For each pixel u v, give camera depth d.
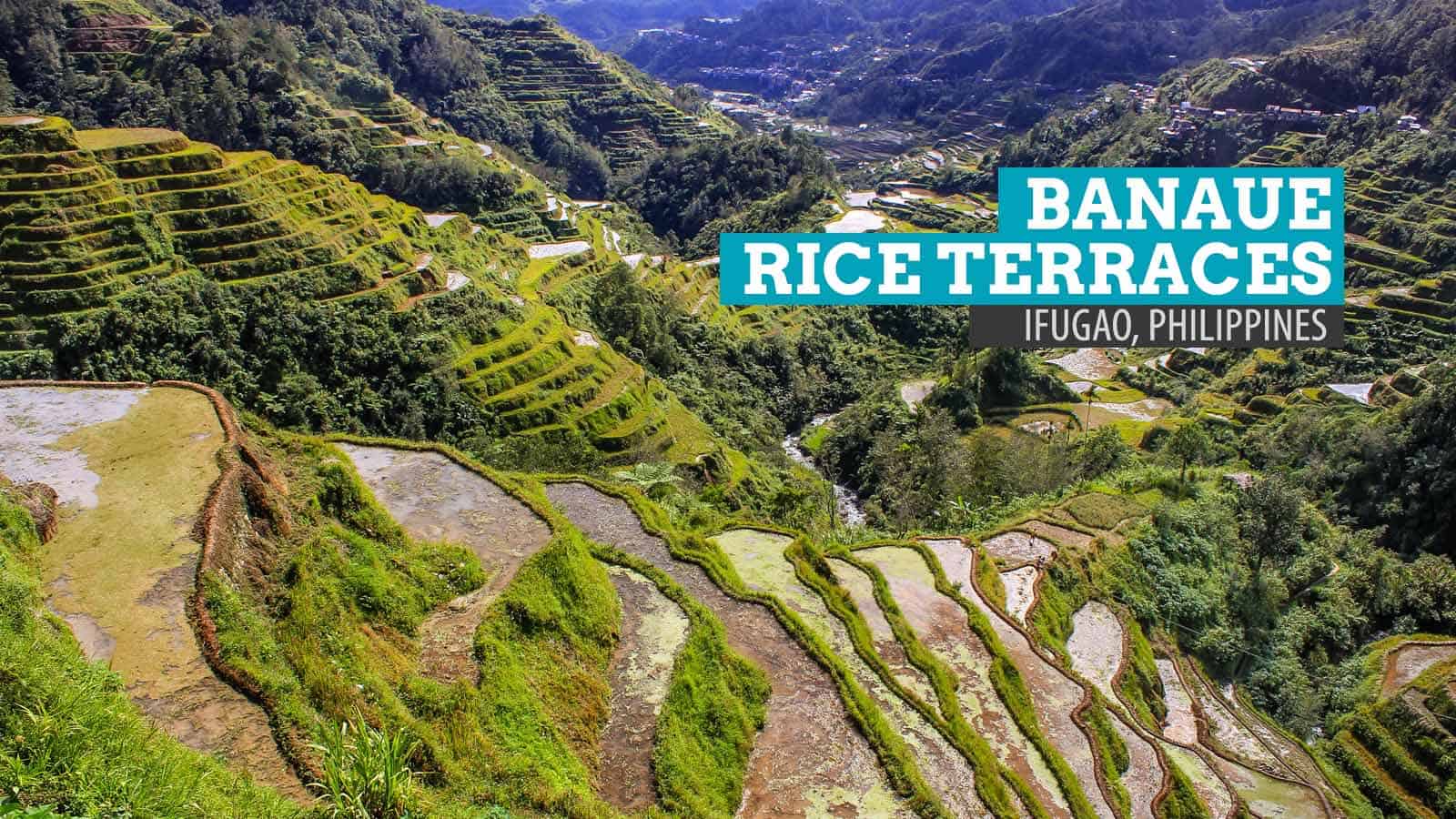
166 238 61.75
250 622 14.98
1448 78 119.06
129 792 10.28
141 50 126.56
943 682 25.81
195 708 12.92
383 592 18.59
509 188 112.75
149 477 17.47
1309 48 142.25
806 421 92.44
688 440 67.12
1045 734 27.47
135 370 53.03
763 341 96.25
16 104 116.38
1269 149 124.44
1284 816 31.23
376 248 69.06
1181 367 93.19
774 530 32.56
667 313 92.50
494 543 22.73
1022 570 40.50
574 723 18.66
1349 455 60.03
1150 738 30.53
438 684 16.95
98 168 61.38
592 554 25.64
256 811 11.20
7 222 57.12
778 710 21.91
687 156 158.62
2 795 9.63
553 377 65.00
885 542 37.28
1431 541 51.47
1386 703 38.25
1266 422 72.81
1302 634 44.53
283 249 64.50
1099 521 47.75
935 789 20.75
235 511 17.02
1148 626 41.84
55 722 10.56
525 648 19.44
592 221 121.50
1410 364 78.94
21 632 12.23
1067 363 103.00
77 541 15.52
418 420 57.62
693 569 26.86
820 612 27.20
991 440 66.62
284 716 13.12
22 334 52.94
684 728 19.66
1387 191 103.31
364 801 12.02
